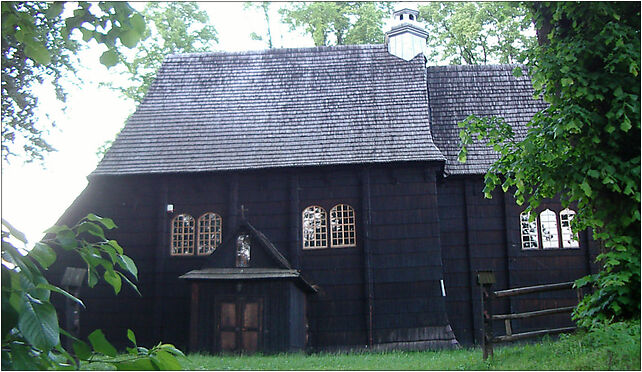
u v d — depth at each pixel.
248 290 19.47
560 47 11.17
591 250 22.55
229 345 19.12
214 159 23.17
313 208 22.56
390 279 21.50
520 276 22.52
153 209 23.02
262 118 24.47
